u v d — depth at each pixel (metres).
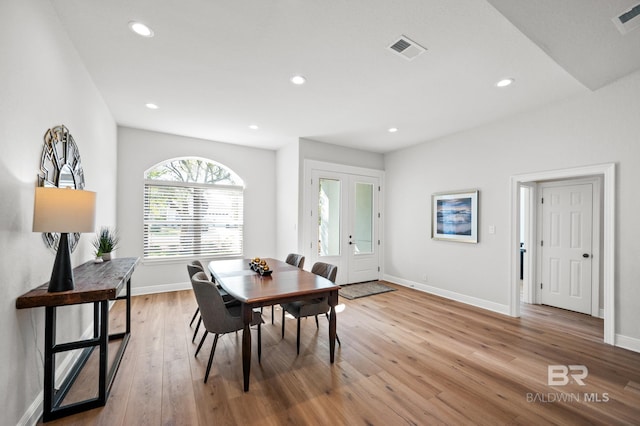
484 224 3.87
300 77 2.65
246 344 1.94
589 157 2.87
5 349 1.34
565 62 2.35
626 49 2.17
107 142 3.43
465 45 2.13
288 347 2.63
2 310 1.32
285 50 2.23
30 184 1.59
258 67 2.48
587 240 3.71
